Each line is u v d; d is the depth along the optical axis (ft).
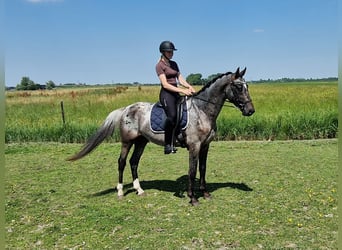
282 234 14.48
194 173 18.01
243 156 31.09
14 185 23.11
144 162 29.73
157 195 20.24
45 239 14.73
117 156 33.19
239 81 16.83
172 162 29.58
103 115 58.49
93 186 22.75
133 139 19.25
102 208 18.21
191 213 17.15
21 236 15.12
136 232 15.12
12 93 112.37
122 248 13.74
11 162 31.09
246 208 17.62
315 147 34.71
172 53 17.56
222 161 29.12
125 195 20.43
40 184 23.38
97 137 19.47
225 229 15.14
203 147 18.57
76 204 19.07
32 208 18.56
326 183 21.63
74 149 37.70
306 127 41.50
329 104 55.52
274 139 41.91
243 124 42.34
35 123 49.37
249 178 23.43
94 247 13.91
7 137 43.88
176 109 17.58
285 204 18.06
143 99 80.18
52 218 17.02
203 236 14.48
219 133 42.06
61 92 115.44
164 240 14.25
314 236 14.26
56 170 27.63
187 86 18.10
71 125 45.14
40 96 98.78
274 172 24.85
